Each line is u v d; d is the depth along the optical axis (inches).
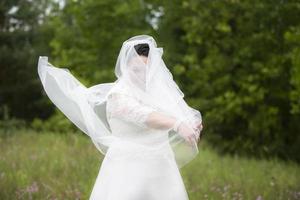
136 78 224.1
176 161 241.3
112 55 962.7
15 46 992.2
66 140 685.9
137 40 230.8
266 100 779.4
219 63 801.6
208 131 814.5
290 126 788.0
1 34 970.7
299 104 655.8
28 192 370.0
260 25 772.0
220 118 787.4
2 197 356.5
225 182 446.9
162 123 211.3
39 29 1015.6
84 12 941.8
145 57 227.3
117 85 225.6
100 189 225.0
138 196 216.4
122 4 935.7
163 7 953.5
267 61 761.6
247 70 788.0
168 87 230.5
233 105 764.0
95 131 234.5
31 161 506.6
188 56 845.2
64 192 378.6
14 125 879.7
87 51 974.4
